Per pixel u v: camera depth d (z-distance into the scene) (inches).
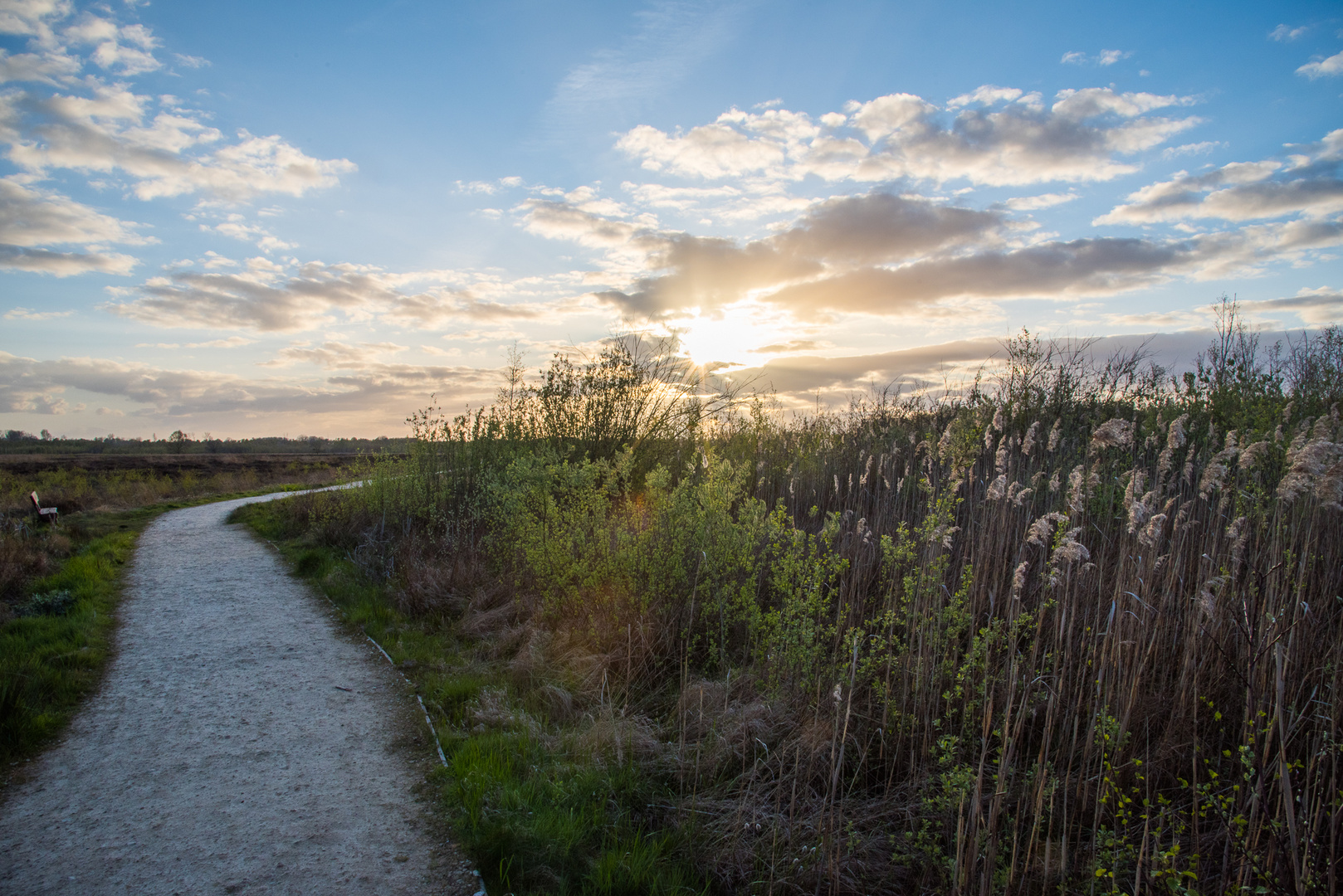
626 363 459.5
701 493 236.2
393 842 136.6
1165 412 304.2
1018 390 350.0
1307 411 269.4
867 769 153.9
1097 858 118.0
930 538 182.7
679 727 175.6
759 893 121.3
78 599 307.0
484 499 398.3
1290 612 152.5
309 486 987.9
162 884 124.0
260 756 172.9
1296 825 106.0
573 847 131.0
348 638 267.1
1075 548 139.9
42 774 165.2
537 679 208.7
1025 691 137.0
